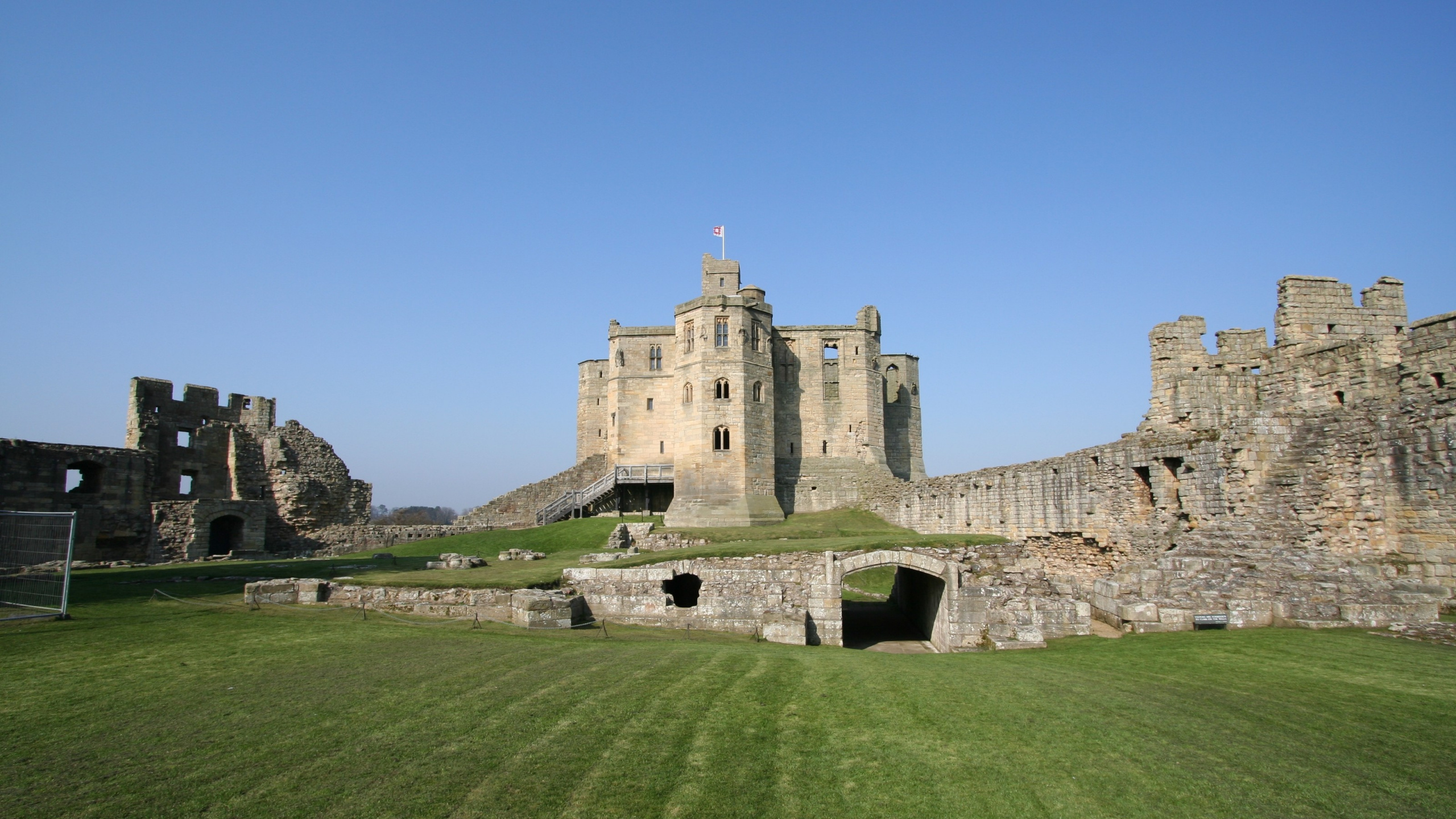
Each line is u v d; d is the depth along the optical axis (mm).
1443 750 12891
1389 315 34812
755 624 32844
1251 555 26125
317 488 65000
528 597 28750
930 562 34062
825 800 11164
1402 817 10562
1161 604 24391
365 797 10531
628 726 13844
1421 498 24188
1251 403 34188
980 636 30250
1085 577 35094
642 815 10383
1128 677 18656
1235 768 12320
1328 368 31219
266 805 10195
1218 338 36250
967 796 11367
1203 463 29359
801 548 36906
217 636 20688
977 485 45438
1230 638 21719
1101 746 13383
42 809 9852
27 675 16047
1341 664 18312
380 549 61656
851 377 76562
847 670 19562
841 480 74062
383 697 15039
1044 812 10875
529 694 15602
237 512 57688
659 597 33469
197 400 62844
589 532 60000
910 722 14703
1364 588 23672
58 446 52438
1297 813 10742
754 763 12414
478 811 10266
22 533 27297
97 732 12648
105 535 52844
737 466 68562
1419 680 16938
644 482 73062
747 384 70000
